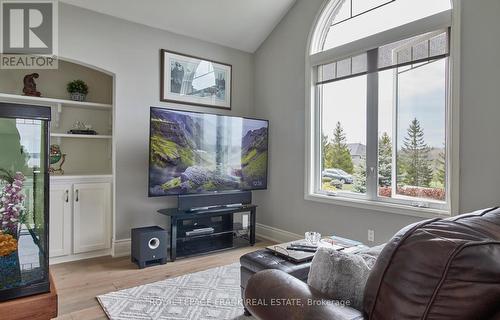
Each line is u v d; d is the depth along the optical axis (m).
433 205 2.78
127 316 2.16
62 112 3.65
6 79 3.37
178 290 2.58
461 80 2.55
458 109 2.56
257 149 4.12
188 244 3.81
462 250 0.70
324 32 3.79
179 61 3.90
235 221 4.40
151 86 3.70
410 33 2.91
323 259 1.17
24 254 1.90
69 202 3.27
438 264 0.71
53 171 3.49
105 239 3.50
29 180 1.93
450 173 2.62
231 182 3.88
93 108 3.77
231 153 3.88
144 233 3.12
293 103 4.02
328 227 3.60
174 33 3.88
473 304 0.67
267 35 4.37
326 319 0.90
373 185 3.25
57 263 3.22
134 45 3.59
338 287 1.11
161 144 3.36
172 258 3.33
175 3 3.52
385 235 3.08
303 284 1.15
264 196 4.45
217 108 4.25
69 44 3.20
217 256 3.51
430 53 2.79
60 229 3.22
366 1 3.35
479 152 2.46
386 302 0.79
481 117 2.45
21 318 1.84
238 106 4.47
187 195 3.55
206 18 3.81
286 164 4.11
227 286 2.66
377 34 3.17
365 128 3.34
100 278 2.84
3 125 1.85
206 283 2.73
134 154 3.60
